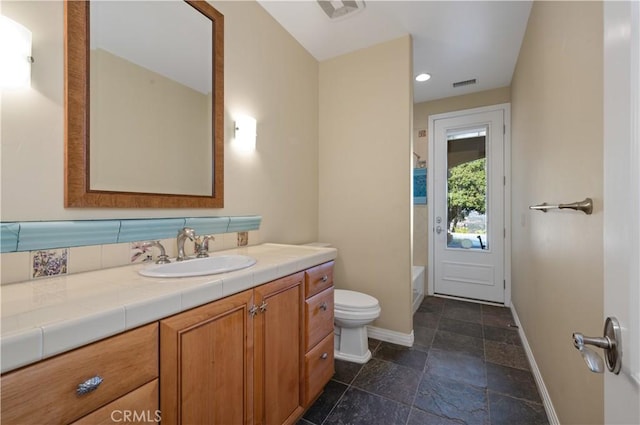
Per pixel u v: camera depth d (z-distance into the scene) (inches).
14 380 20.8
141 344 28.7
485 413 57.2
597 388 36.3
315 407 59.0
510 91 119.8
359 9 76.3
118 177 45.5
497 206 124.0
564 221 49.2
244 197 70.6
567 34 47.2
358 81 95.6
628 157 16.9
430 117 137.7
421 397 62.1
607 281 19.6
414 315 111.5
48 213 37.9
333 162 100.5
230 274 40.3
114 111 45.1
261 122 76.0
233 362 39.4
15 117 35.1
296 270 52.8
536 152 70.1
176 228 53.7
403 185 88.4
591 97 38.2
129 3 47.5
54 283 35.3
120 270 42.5
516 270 103.8
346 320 75.6
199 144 59.2
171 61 54.0
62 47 39.0
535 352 71.0
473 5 74.2
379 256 92.2
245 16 70.7
